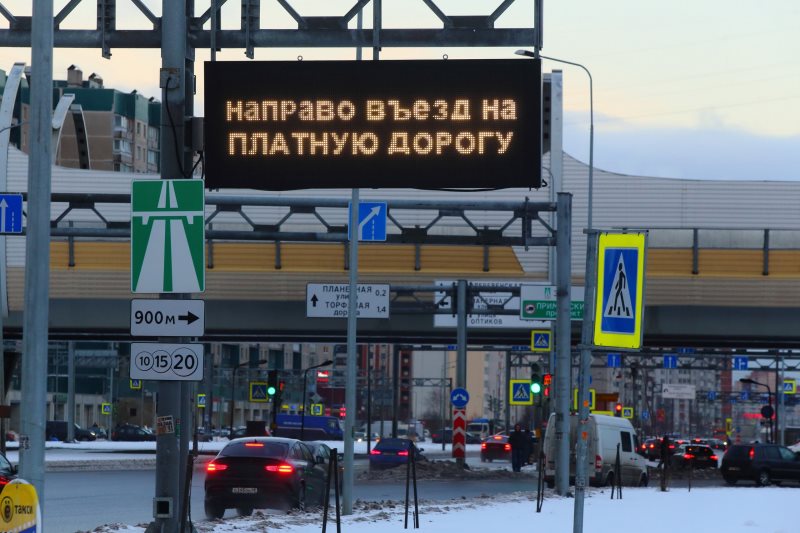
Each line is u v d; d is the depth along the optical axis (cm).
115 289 9769
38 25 2797
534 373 9306
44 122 2795
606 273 3130
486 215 9769
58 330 10169
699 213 9762
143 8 3322
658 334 9850
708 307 9744
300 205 6794
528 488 7969
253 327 9912
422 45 3256
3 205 6084
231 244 9731
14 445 14875
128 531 3897
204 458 11362
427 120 3072
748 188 9744
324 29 3269
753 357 18212
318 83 3094
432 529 4219
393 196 9694
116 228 6512
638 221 9781
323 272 9731
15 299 9769
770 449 9925
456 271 9794
